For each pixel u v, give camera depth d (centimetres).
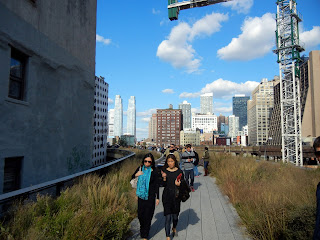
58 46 1016
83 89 1255
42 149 896
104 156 8025
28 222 419
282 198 640
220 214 687
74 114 1152
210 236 523
